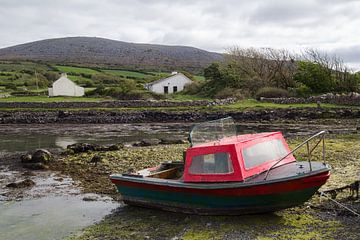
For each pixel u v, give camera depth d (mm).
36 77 94375
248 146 12016
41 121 46875
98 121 46188
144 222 12203
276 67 58375
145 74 122062
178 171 14461
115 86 74000
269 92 51906
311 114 39969
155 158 21688
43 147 28672
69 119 46781
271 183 10984
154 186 12688
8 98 63125
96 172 19109
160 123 44312
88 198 14992
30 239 11320
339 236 10016
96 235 11367
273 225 11148
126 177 13320
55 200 14914
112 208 13742
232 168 11602
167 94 66562
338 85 50594
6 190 16406
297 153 20844
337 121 37156
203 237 10664
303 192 11188
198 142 12938
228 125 13906
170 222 12070
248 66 62375
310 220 11281
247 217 11898
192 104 50844
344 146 22703
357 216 11234
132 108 49781
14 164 21797
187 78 74938
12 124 45969
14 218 13062
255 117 41875
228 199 11602
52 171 19703
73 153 24438
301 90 50438
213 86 63750
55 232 11766
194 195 12062
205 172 12023
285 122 38844
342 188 12938
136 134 35750
